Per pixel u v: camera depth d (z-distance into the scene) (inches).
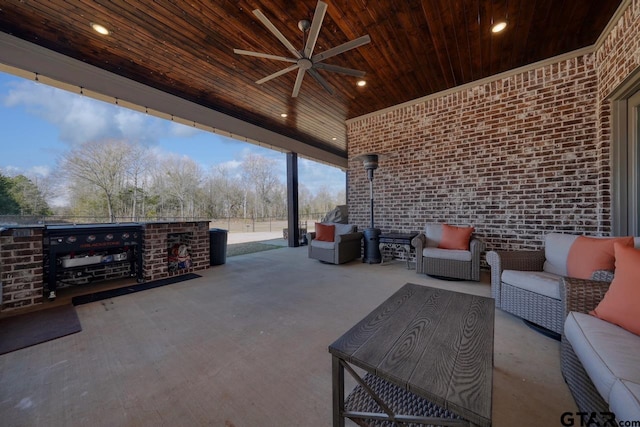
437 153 173.2
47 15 94.3
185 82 145.8
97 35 106.0
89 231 125.3
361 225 212.4
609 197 117.3
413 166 183.9
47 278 122.1
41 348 73.2
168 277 150.8
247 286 132.8
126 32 104.6
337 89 160.4
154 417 48.9
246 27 103.3
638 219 104.7
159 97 152.4
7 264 101.5
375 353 41.1
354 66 134.7
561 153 133.4
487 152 155.0
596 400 41.4
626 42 96.8
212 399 53.5
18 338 78.7
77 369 63.6
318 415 49.1
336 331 83.3
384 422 42.7
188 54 120.1
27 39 107.0
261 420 48.0
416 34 109.8
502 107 149.2
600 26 108.5
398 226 192.2
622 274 51.3
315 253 191.0
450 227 149.3
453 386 33.4
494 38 114.2
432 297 66.5
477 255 131.3
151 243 144.2
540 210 139.6
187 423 47.4
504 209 150.1
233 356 69.2
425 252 145.3
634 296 47.3
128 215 540.7
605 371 37.3
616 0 93.8
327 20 99.9
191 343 76.0
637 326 45.1
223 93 160.2
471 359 39.5
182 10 93.8
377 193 202.4
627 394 31.7
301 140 270.5
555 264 93.7
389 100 179.8
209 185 706.8
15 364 65.6
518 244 145.9
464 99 161.6
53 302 110.7
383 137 197.6
